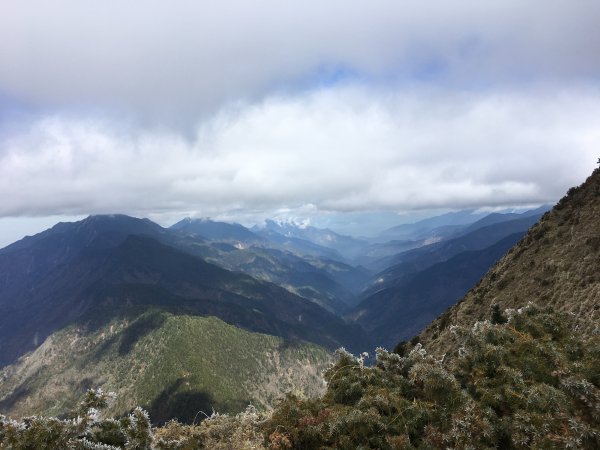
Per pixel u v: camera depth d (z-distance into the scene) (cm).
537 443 992
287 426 1218
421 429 1152
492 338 1436
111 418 1090
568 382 1143
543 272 4019
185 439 1453
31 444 903
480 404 1159
